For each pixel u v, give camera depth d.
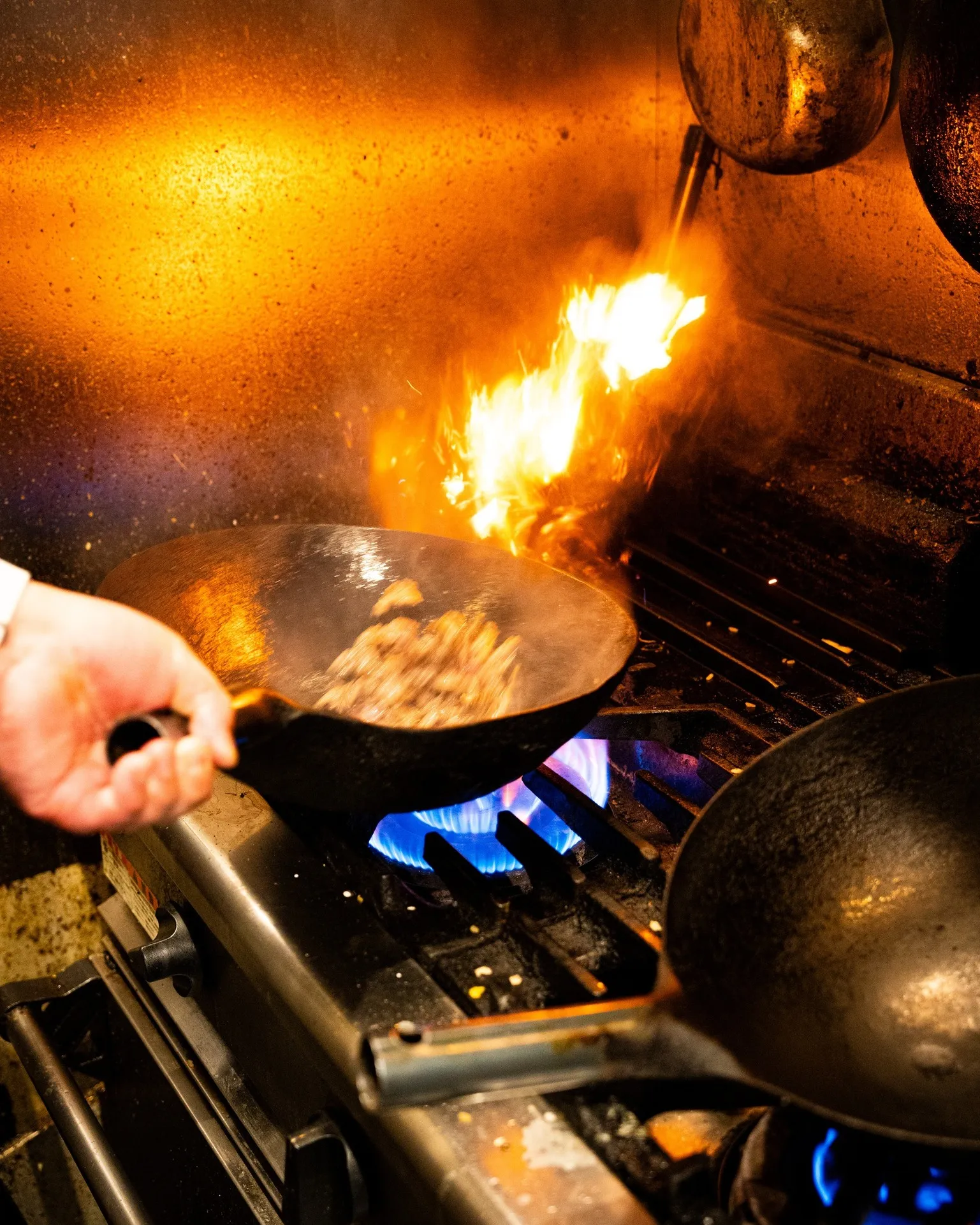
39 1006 1.55
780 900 1.16
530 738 1.21
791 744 1.19
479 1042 0.98
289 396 1.85
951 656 1.55
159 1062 1.46
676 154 2.05
